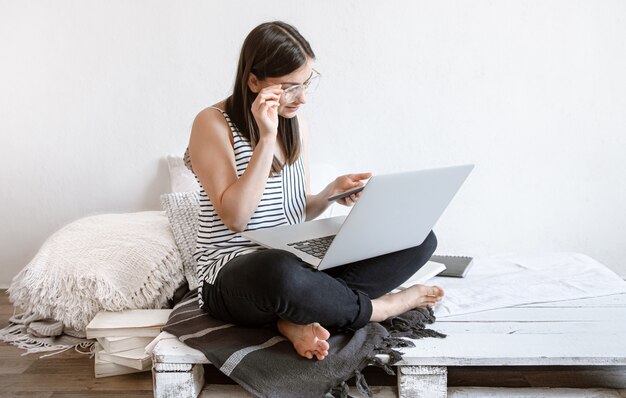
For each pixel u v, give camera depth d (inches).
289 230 64.0
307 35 107.8
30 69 109.8
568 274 76.8
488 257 85.5
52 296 81.1
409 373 56.1
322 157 110.7
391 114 109.0
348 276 62.9
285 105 62.8
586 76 105.4
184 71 109.3
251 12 107.7
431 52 107.0
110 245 83.6
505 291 71.3
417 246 65.8
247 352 56.7
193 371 58.2
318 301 55.4
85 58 109.3
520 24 105.2
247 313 58.9
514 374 72.8
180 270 84.0
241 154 65.2
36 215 113.2
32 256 114.1
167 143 111.0
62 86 110.2
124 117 110.7
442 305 67.5
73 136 111.4
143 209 112.8
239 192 59.9
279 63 60.7
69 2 108.0
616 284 72.7
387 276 64.1
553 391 59.1
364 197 52.6
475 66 106.7
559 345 57.1
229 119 65.5
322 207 71.5
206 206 66.6
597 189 108.0
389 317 63.1
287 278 54.2
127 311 78.0
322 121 109.8
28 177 112.7
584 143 107.1
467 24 105.9
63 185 112.7
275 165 66.1
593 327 61.1
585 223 109.0
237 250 63.7
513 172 108.9
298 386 54.0
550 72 105.9
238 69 64.4
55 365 78.7
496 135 108.1
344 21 107.2
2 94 110.7
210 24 108.0
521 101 107.0
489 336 59.6
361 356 55.7
